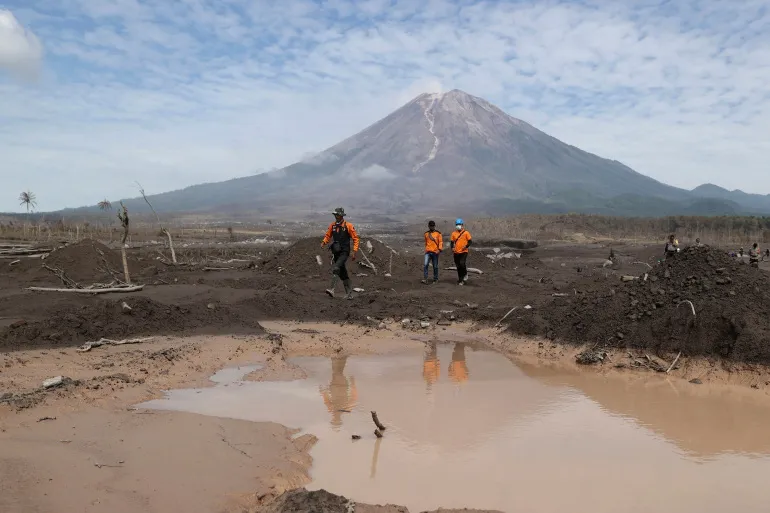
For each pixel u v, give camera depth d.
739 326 8.10
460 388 7.52
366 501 4.31
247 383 7.40
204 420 5.69
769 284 8.76
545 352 9.60
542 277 17.75
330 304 13.16
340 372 8.28
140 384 6.86
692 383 7.80
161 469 4.41
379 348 9.97
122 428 5.25
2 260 17.98
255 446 5.14
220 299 12.38
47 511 3.54
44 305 10.11
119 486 4.03
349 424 6.04
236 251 33.44
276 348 9.27
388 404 6.76
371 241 19.03
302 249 18.23
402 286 15.59
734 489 4.60
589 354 8.91
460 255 15.71
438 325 11.87
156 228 76.31
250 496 4.14
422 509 4.18
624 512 4.18
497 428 5.98
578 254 32.56
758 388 7.40
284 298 13.10
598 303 10.09
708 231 51.62
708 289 8.92
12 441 4.64
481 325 11.62
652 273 10.18
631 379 8.04
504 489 4.55
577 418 6.34
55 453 4.47
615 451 5.38
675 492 4.54
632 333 9.12
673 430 5.96
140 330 9.51
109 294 11.70
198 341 9.27
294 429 5.81
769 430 5.96
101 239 45.72
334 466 4.96
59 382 6.29
